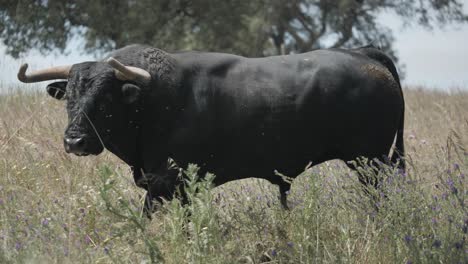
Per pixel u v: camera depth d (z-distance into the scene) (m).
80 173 22.09
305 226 16.52
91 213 17.73
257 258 16.47
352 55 20.91
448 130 36.03
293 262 16.08
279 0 103.12
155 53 19.50
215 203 18.89
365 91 20.39
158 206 18.02
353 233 17.28
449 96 55.66
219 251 15.30
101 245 15.66
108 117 18.69
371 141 20.70
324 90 19.98
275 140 19.83
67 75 19.62
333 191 19.17
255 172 20.23
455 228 16.11
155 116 19.12
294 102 19.78
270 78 19.95
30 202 18.86
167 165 19.20
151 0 84.75
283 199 19.52
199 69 19.62
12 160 22.53
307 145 20.20
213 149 19.52
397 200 16.94
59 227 16.19
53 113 31.03
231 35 91.81
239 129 19.59
